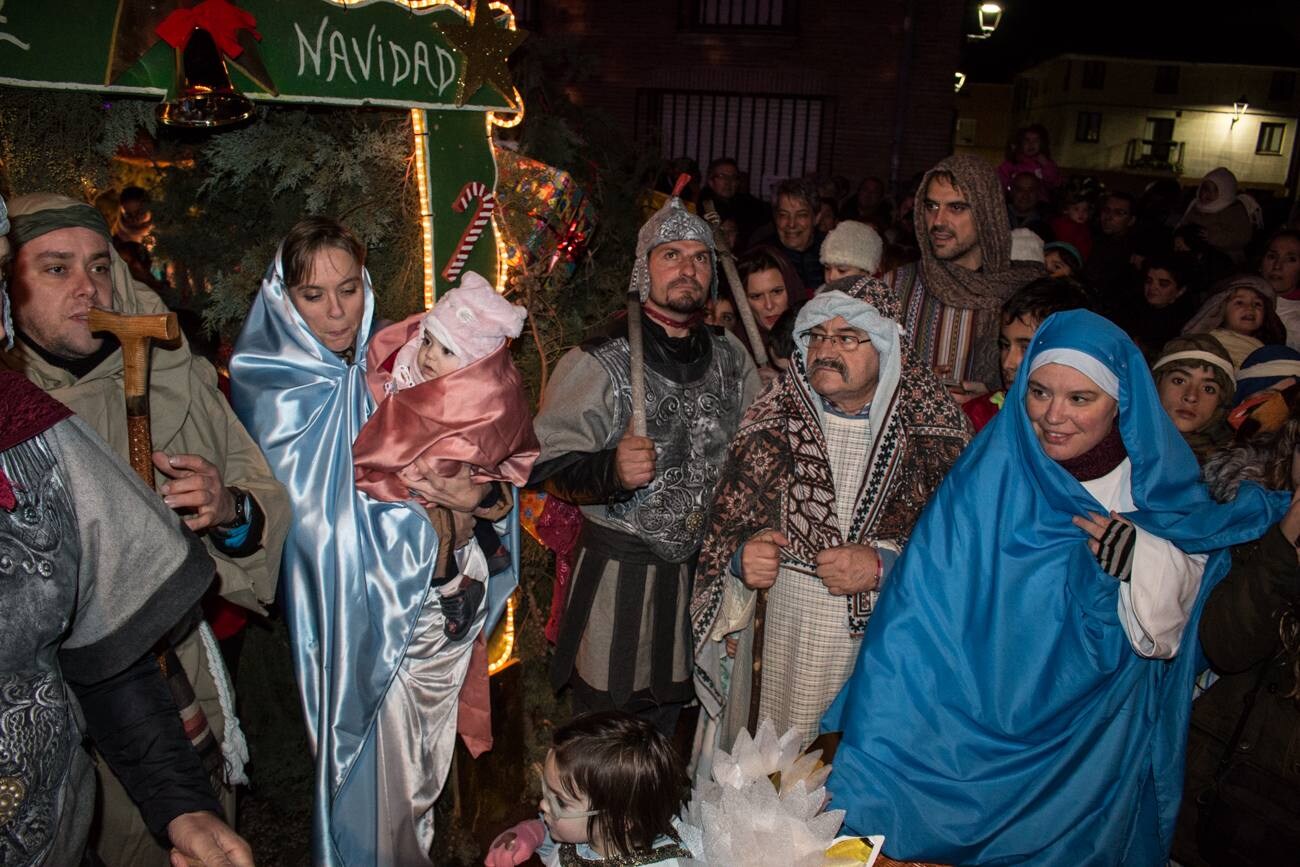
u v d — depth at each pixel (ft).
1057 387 7.39
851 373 8.55
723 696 10.21
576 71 12.79
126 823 7.23
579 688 9.91
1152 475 7.48
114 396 7.11
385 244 9.64
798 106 42.29
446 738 8.71
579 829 6.47
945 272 12.00
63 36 6.82
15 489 4.50
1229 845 7.50
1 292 4.56
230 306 9.29
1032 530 7.63
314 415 7.95
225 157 8.86
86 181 8.52
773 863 5.84
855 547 8.61
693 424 9.65
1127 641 7.64
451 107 9.41
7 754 4.43
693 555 9.95
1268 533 7.26
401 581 8.06
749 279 12.82
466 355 7.64
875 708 7.70
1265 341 13.43
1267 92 129.39
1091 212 28.32
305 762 10.89
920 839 7.59
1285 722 7.37
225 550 7.47
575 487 9.12
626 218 13.12
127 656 5.21
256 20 7.72
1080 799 7.67
